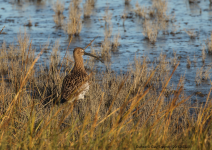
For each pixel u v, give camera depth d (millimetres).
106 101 12062
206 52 19375
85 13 29516
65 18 29312
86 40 22516
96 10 32594
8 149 6785
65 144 6977
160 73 15367
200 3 33875
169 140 7059
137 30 25125
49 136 6863
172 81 14852
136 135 6938
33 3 36594
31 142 6508
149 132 7125
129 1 35469
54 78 13289
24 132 7598
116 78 14969
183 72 16016
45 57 18719
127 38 23000
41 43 21672
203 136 6906
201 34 23219
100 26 26359
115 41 20703
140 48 20578
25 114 9062
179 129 8977
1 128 7090
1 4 36000
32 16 30250
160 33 24234
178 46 20766
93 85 13672
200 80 14516
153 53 19422
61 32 24922
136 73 14844
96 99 11461
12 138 7113
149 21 27453
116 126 6828
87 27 26188
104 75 15445
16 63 16297
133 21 27922
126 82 14102
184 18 28141
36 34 24188
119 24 27000
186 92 13430
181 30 24562
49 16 30328
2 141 6496
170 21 27391
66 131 7344
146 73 14711
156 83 14328
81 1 35219
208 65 17000
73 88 10445
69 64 17234
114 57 18875
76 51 11891
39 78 14188
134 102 7117
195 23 26328
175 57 17797
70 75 11227
